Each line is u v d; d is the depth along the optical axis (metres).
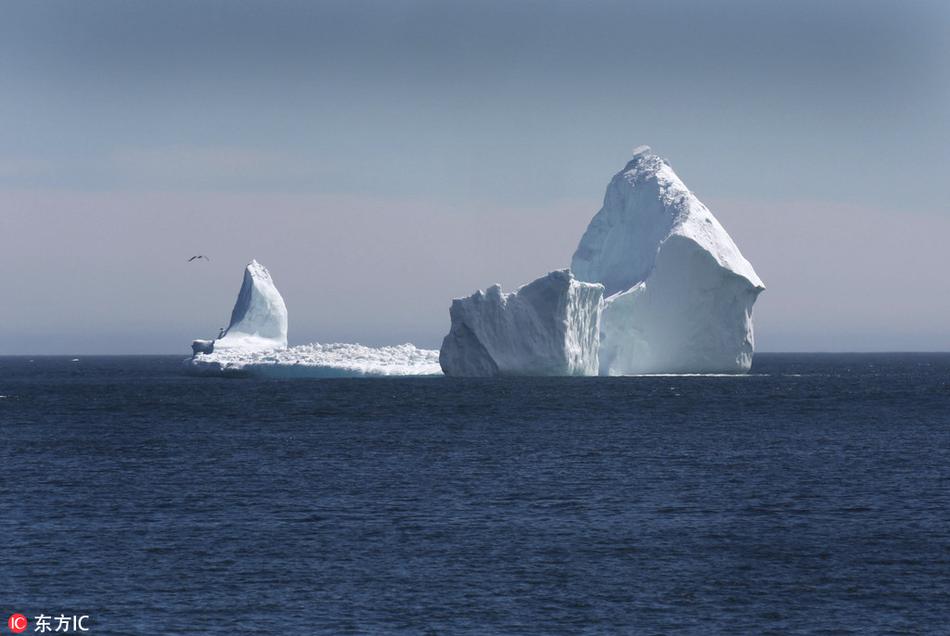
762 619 142.50
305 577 159.25
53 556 170.12
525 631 138.00
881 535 184.75
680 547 176.38
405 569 163.25
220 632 137.38
